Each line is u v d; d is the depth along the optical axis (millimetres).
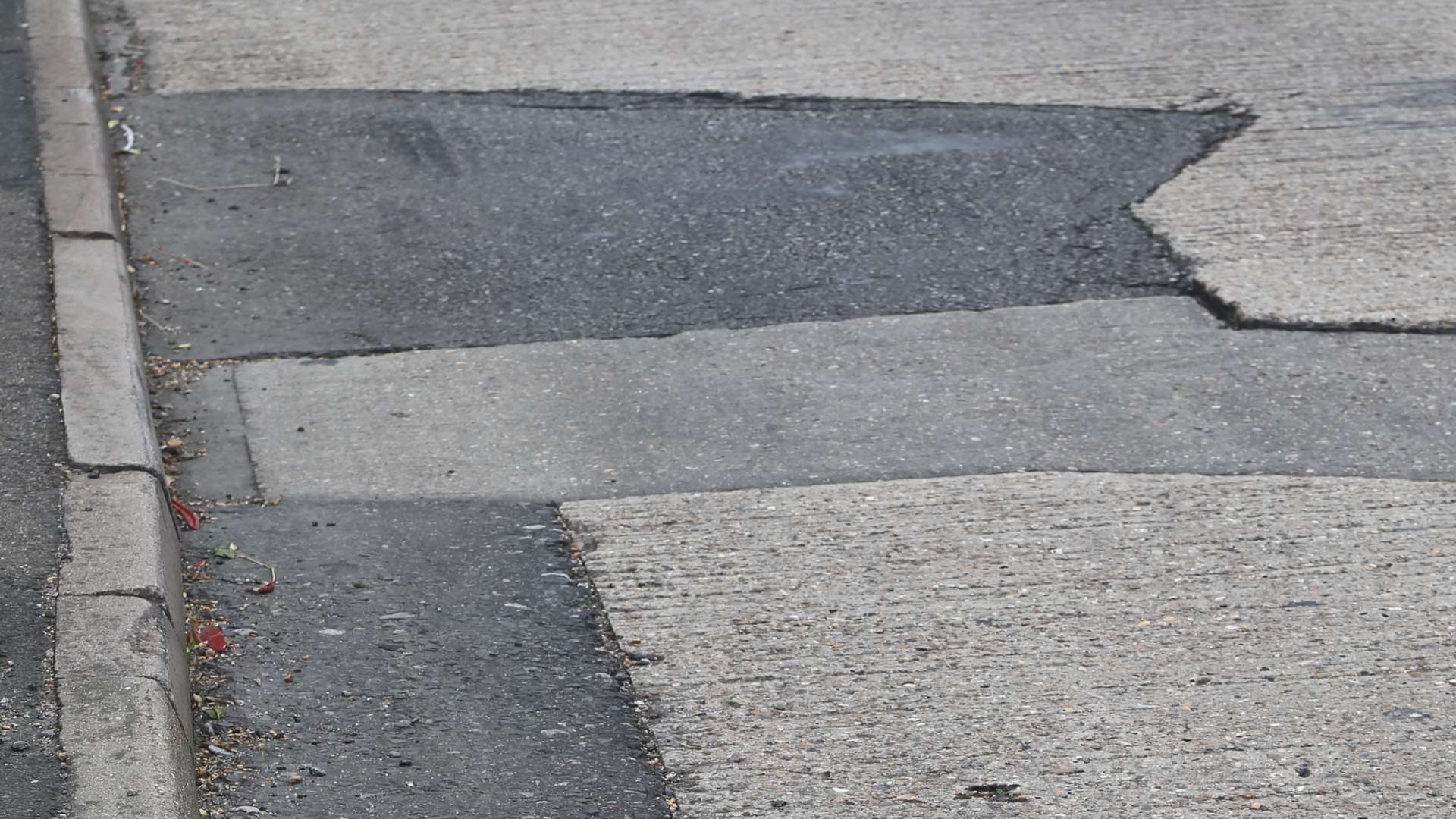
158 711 4727
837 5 11703
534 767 4918
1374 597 5758
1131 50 10852
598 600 5781
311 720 5102
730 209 8844
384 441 6848
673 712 5188
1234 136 9633
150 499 5836
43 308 7285
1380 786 4816
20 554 5473
